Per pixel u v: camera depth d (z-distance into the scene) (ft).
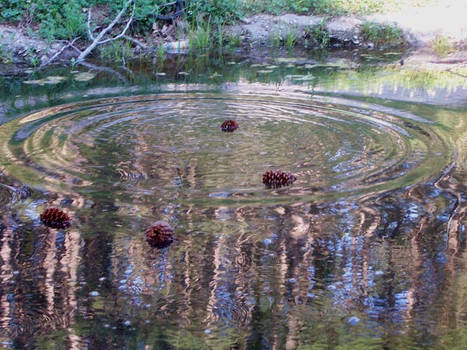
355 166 16.02
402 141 17.93
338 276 11.03
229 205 13.82
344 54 33.17
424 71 28.58
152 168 15.99
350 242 12.21
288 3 40.14
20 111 21.39
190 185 14.90
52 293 10.46
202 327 9.58
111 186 14.84
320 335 9.36
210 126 19.67
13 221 13.04
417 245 12.10
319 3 39.75
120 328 9.53
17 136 18.43
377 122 19.88
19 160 16.42
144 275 11.05
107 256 11.68
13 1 35.06
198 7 37.81
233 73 28.17
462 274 11.05
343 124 19.72
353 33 36.40
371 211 13.51
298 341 9.21
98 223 12.97
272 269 11.26
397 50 34.27
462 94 23.67
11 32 33.40
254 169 15.89
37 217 13.23
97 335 9.34
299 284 10.78
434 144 17.65
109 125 19.71
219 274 11.09
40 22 34.91
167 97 23.49
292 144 17.83
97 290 10.57
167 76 27.61
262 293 10.50
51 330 9.47
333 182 15.02
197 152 17.19
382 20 37.65
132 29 35.99
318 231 12.64
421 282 10.82
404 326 9.57
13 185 14.82
